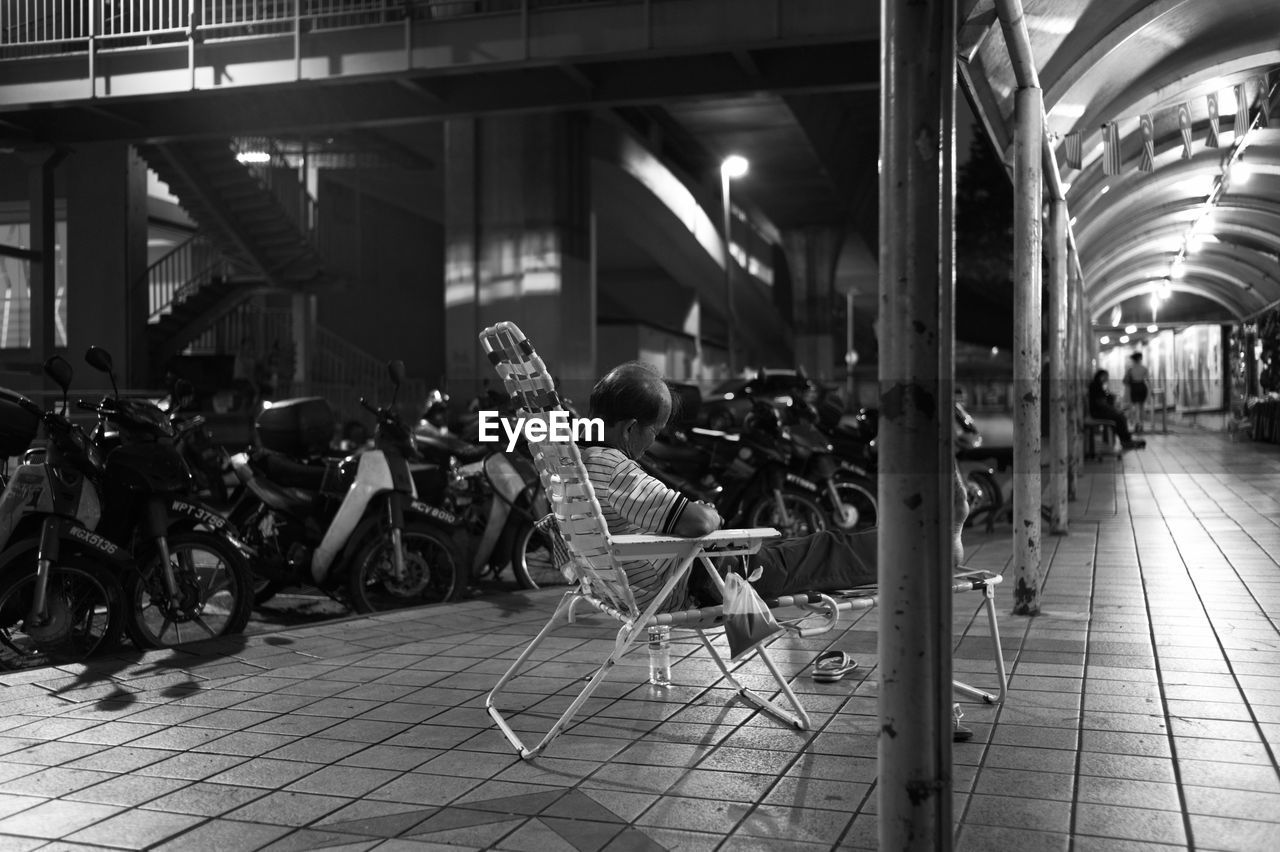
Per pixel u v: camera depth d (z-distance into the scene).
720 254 44.00
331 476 6.98
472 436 9.13
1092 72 8.70
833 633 5.73
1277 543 9.19
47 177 18.30
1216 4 8.09
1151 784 3.37
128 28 17.06
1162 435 30.33
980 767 3.54
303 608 7.43
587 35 14.82
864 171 42.09
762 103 31.72
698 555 3.67
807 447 9.33
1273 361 23.67
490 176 22.89
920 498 2.46
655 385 3.93
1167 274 29.91
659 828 3.06
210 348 25.12
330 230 34.44
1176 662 4.98
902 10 2.44
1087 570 7.88
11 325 26.50
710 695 4.50
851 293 52.31
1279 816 3.10
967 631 5.74
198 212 21.75
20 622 5.55
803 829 3.04
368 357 26.95
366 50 15.37
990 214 29.08
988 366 28.88
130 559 5.55
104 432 6.02
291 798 3.34
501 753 3.76
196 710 4.38
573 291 23.31
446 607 6.65
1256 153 14.06
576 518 3.65
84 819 3.18
